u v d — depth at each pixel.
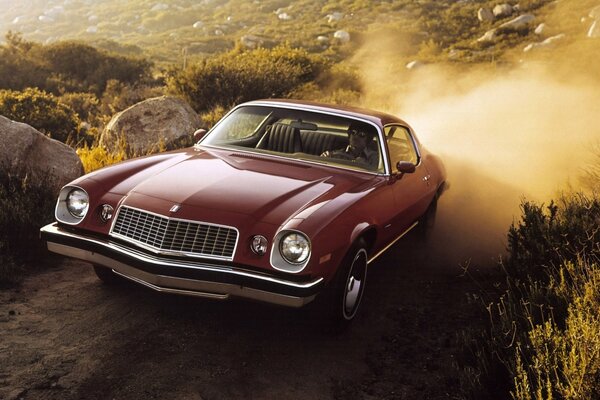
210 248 4.01
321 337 4.47
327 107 5.91
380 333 4.63
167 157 5.27
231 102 17.45
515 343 3.83
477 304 5.00
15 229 5.59
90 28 111.12
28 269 5.40
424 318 4.94
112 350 4.03
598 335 3.21
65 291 4.97
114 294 4.95
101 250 4.26
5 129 6.54
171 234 4.05
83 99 22.62
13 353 3.87
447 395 3.78
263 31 81.38
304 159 5.37
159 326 4.42
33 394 3.44
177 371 3.83
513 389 3.46
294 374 3.92
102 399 3.46
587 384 3.03
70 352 3.96
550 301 4.11
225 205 4.15
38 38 115.31
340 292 4.29
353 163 5.34
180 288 4.02
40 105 13.41
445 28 59.97
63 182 6.79
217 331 4.42
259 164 5.08
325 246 3.96
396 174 5.44
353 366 4.09
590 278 4.07
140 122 10.12
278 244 3.89
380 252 5.33
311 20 85.25
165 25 107.00
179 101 10.59
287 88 18.83
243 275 3.89
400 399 3.72
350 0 88.25
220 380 3.77
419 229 6.87
